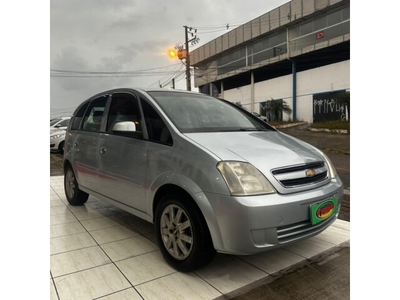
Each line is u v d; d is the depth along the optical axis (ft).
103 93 11.85
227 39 71.61
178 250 7.60
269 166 6.92
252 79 68.08
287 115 59.77
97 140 10.91
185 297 6.52
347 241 9.40
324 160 8.55
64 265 7.93
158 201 8.32
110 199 10.28
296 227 6.84
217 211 6.51
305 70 57.11
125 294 6.63
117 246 9.16
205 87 85.20
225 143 7.63
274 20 59.77
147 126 8.84
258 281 7.16
